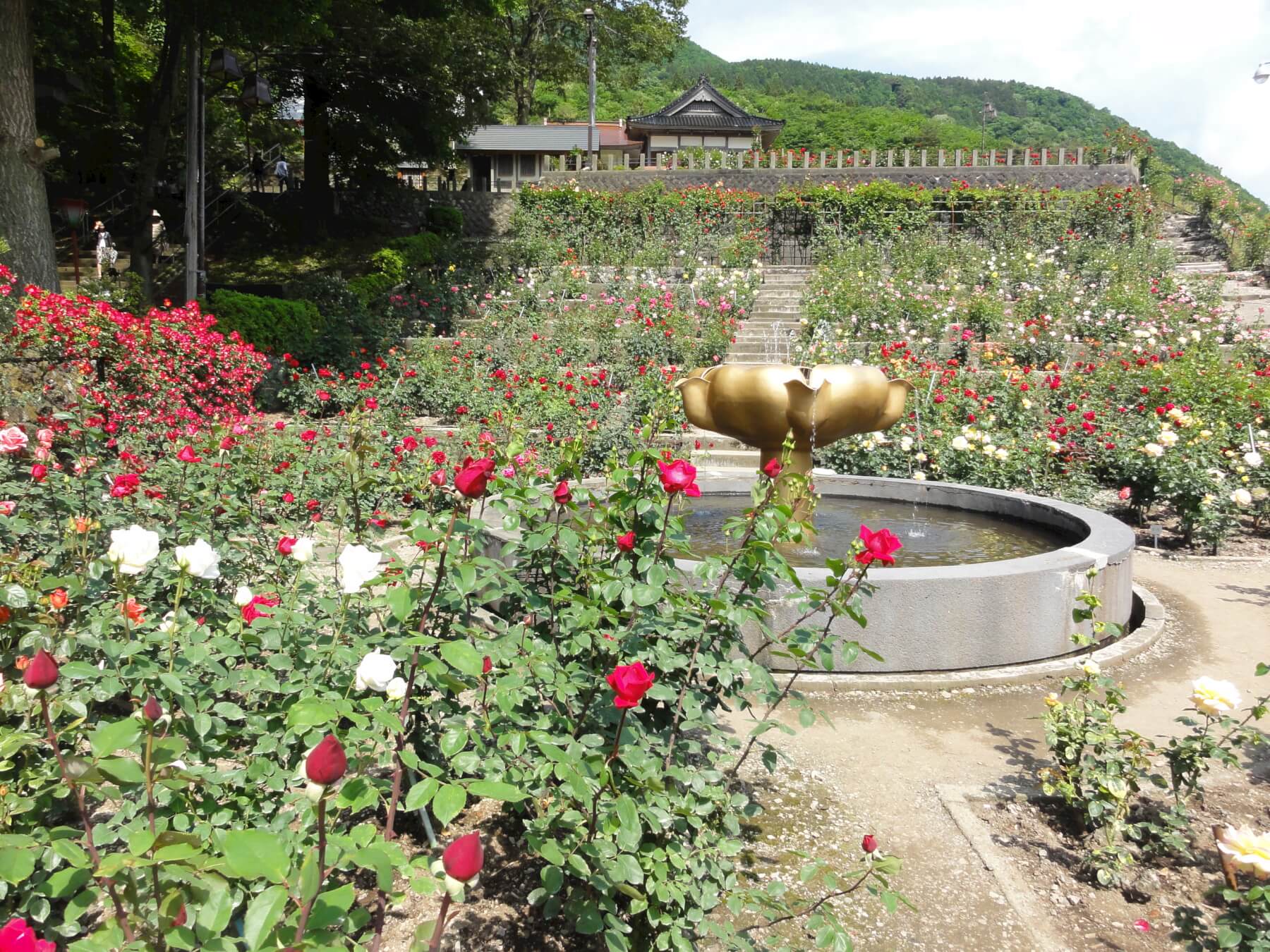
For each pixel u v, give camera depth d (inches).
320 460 288.2
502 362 551.5
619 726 87.0
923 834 128.2
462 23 897.5
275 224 1004.6
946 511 304.2
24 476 209.9
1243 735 120.6
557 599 99.8
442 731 100.6
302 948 50.7
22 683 86.9
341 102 917.8
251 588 153.6
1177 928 107.5
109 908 71.9
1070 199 932.0
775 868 116.7
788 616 181.0
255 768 86.6
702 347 572.7
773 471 108.3
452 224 1034.7
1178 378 430.0
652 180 1088.8
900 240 901.8
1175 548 319.0
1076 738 125.0
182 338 369.4
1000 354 528.7
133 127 894.4
